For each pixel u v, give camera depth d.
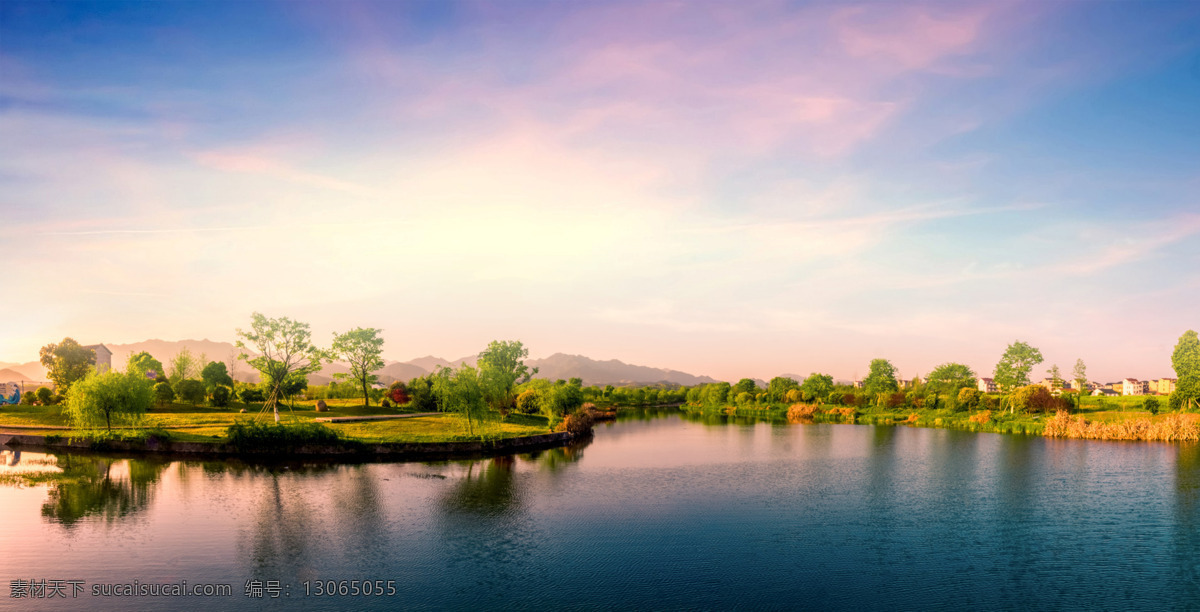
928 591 31.36
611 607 28.44
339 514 42.91
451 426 87.31
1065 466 69.44
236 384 123.50
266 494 48.34
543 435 84.62
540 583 31.19
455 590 30.00
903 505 49.25
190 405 102.31
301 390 110.50
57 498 45.88
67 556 33.28
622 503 48.38
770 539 39.53
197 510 43.00
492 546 36.91
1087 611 29.20
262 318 86.50
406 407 117.19
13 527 38.34
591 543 37.94
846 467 68.31
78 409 67.25
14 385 116.25
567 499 49.28
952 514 46.44
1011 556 36.78
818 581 32.44
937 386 198.62
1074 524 43.88
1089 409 136.38
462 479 56.62
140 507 43.59
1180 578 33.38
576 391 121.50
